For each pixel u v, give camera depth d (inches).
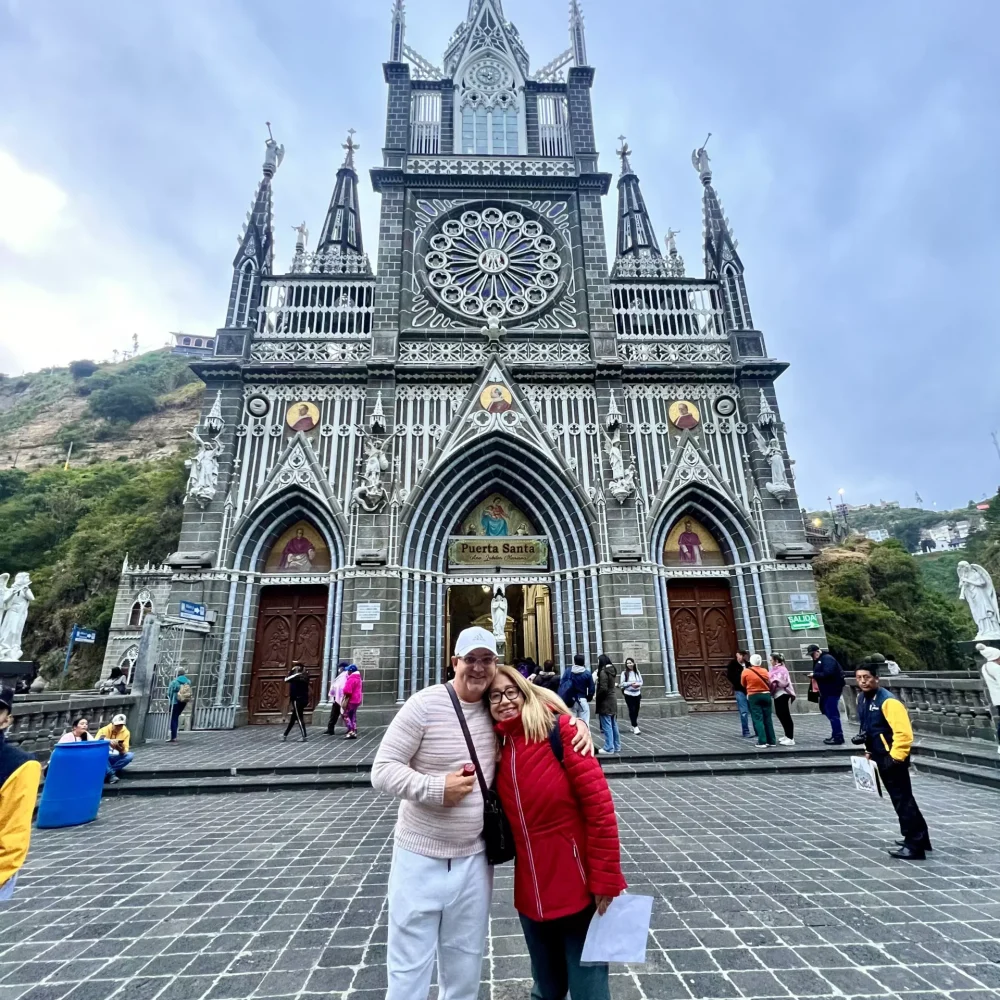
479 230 983.6
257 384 847.7
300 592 795.4
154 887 238.7
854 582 1866.4
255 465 811.4
